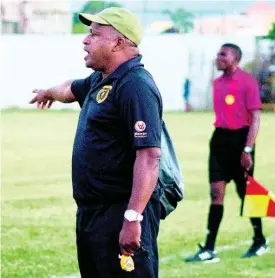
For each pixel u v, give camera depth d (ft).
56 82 164.45
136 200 23.11
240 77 40.42
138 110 23.26
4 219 51.29
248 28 165.37
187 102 159.02
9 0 177.47
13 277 37.01
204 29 169.68
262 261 40.52
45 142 100.99
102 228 24.32
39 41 163.94
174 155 25.79
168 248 43.21
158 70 161.48
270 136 106.32
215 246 43.91
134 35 24.45
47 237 45.85
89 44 24.59
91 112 24.21
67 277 37.17
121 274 24.16
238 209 55.36
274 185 67.67
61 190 63.82
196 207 55.93
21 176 72.08
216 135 41.09
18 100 164.66
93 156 24.21
